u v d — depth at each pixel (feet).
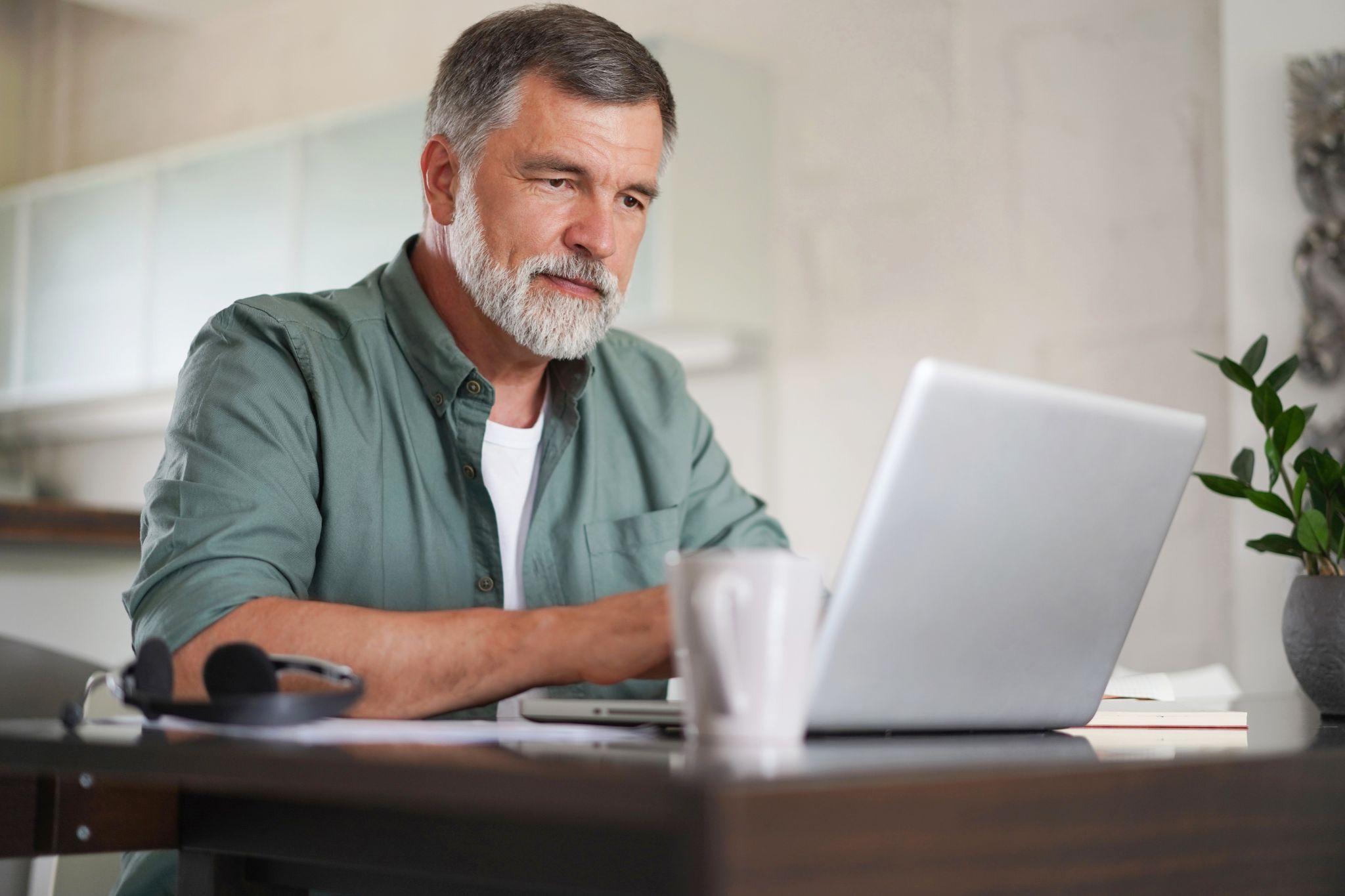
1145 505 2.95
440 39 13.43
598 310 4.77
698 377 11.71
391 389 4.72
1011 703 2.90
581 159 4.60
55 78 16.93
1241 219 8.61
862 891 1.68
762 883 1.58
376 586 4.56
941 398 2.40
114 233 14.87
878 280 10.78
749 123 11.27
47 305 15.53
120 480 16.33
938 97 10.57
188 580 3.62
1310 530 3.88
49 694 5.44
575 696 4.73
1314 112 8.36
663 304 10.47
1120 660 9.25
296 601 3.42
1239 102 8.65
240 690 2.47
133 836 2.80
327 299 4.84
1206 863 2.19
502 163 4.65
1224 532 8.91
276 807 2.56
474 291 4.74
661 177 5.01
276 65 14.79
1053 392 2.61
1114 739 2.83
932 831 1.78
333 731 2.43
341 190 12.75
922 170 10.61
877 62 10.91
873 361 10.77
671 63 10.76
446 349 4.72
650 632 3.08
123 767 2.15
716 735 2.23
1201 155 9.25
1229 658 8.81
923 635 2.58
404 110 12.27
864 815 1.69
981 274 10.27
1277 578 8.29
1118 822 2.04
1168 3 9.45
